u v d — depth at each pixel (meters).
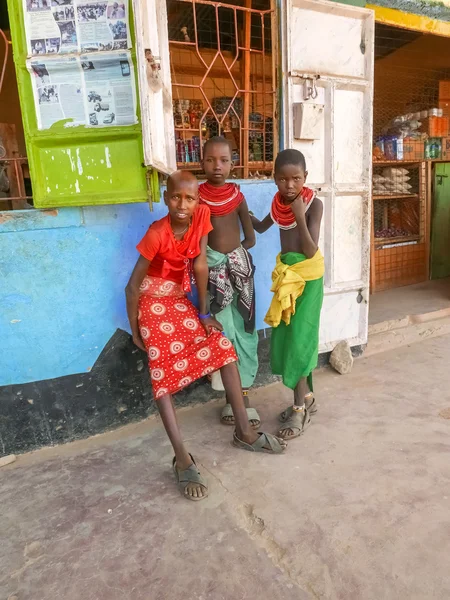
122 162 2.32
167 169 2.47
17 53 2.21
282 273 2.54
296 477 2.31
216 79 4.66
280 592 1.67
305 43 3.16
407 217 6.02
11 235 2.45
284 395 3.28
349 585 1.68
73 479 2.39
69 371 2.68
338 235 3.57
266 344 3.37
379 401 3.09
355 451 2.52
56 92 2.25
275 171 2.40
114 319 2.74
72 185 2.35
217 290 2.60
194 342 2.29
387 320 4.32
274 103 3.18
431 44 5.91
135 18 1.99
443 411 2.92
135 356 2.84
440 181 5.87
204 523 2.03
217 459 2.49
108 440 2.75
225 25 4.35
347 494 2.17
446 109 5.88
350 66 3.38
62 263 2.57
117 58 2.18
